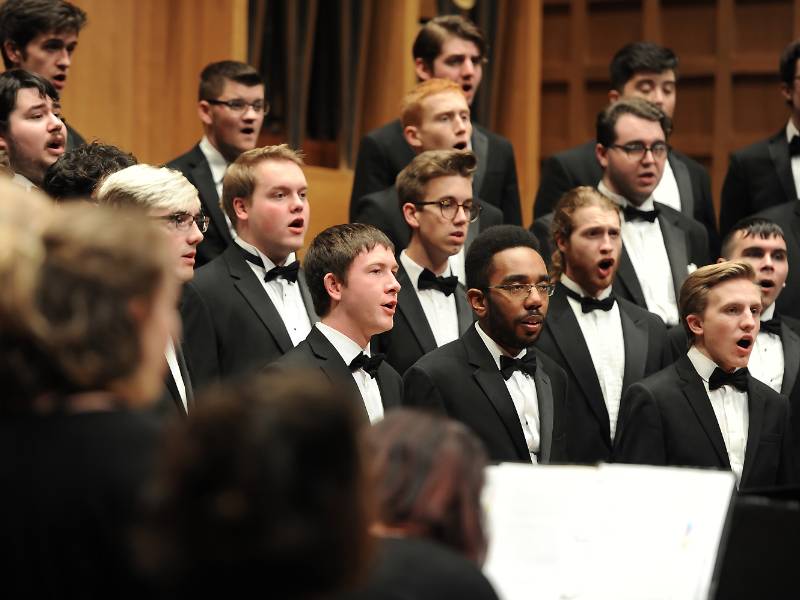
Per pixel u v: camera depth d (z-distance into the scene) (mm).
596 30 29188
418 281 15922
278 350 14250
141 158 21281
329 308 13164
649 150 18438
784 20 27688
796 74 21000
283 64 23516
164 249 6172
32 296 5945
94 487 5855
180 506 4684
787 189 20984
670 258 18344
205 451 4695
